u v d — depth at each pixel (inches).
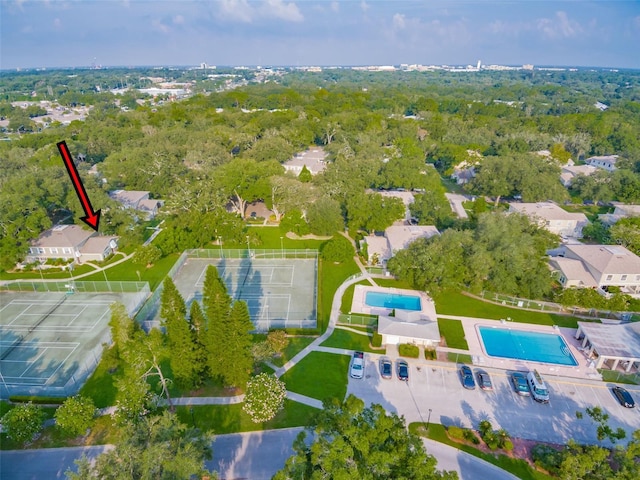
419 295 2470.5
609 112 7431.1
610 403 1713.8
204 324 1680.6
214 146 4525.1
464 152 4847.4
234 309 1598.2
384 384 1800.0
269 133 5413.4
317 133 6146.7
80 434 1531.7
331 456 1035.3
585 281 2485.2
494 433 1524.4
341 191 3528.5
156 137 5157.5
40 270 2765.7
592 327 2059.5
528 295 2401.6
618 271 2448.3
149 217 3671.3
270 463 1427.2
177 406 1670.8
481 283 2364.7
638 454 1194.6
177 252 3004.4
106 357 1781.5
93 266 2837.1
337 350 2012.8
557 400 1724.9
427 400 1715.1
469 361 1945.1
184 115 6678.2
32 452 1481.3
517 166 3922.2
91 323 2217.0
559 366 1909.4
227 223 3043.8
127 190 4082.2
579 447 1341.0
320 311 2290.8
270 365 1900.8
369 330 2172.7
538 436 1557.6
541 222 3078.2
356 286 2564.0
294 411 1649.9
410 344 2020.2
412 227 2970.0
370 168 4106.8
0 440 1534.2
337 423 1162.6
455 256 2401.6
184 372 1644.9
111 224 3026.6
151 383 1806.1
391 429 1131.3
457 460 1449.3
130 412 1475.1
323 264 2851.9
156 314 2255.2
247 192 3462.1
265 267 2834.6
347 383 1802.4
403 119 7066.9
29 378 1815.9
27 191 2847.0
